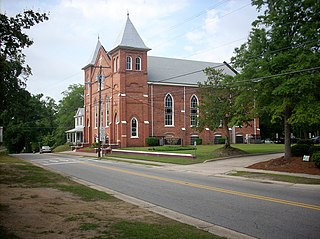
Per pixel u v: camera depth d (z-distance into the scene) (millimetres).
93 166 27906
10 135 87312
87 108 65625
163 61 59188
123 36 51438
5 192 13359
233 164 26000
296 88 19469
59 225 8141
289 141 23469
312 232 7867
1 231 7453
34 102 90125
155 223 8406
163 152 36250
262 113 24750
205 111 33469
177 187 15445
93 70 63875
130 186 15945
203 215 9758
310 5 21219
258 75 21938
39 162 34125
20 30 11109
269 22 22625
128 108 50875
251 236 7598
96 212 9781
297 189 14789
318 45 20438
